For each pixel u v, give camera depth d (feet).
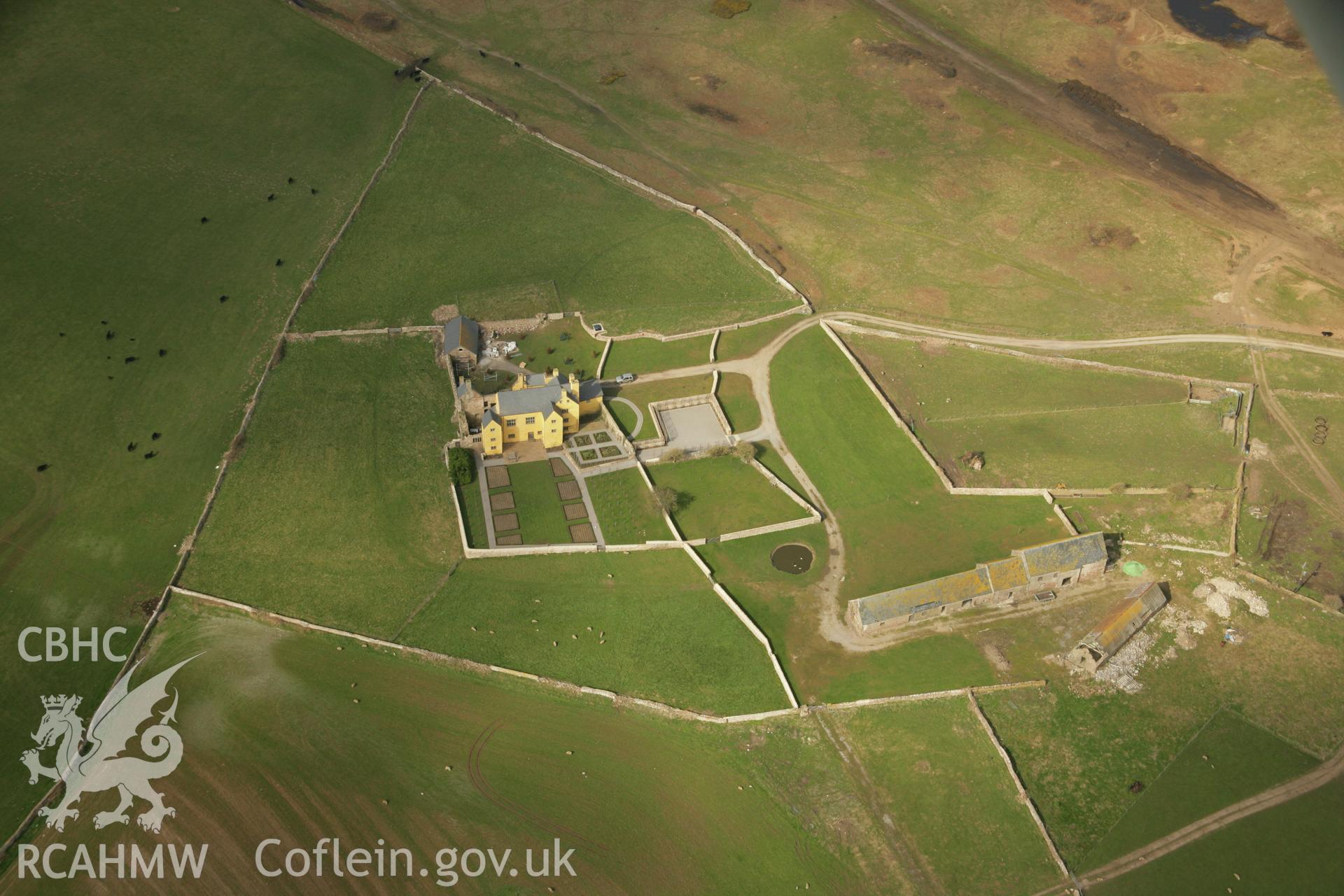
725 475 488.44
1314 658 398.42
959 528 461.37
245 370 521.24
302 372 523.70
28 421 482.69
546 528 458.09
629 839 342.85
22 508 443.73
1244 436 499.10
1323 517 458.50
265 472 470.39
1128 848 338.95
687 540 454.40
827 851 341.41
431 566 437.17
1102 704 384.47
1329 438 499.51
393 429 499.51
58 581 415.85
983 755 368.27
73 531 436.76
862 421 516.73
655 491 474.49
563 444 500.74
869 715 383.65
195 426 490.08
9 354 513.86
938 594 413.59
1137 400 525.34
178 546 435.53
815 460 497.46
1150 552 444.55
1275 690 387.34
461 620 415.03
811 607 426.10
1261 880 328.70
